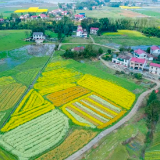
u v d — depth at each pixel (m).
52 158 53.41
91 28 189.00
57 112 71.88
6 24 195.25
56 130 63.34
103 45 154.25
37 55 130.00
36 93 83.25
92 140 59.72
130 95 83.69
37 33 163.62
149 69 105.44
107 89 88.06
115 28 196.25
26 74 101.19
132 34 189.75
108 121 67.94
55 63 116.12
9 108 73.50
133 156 55.19
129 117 70.12
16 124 65.12
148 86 91.38
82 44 154.75
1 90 85.31
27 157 53.50
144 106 75.75
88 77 98.94
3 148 56.06
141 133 63.00
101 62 119.81
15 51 136.75
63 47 146.25
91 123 66.69
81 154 54.66
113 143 58.25
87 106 76.00
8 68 108.75
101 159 52.78
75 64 115.31
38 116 69.50
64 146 57.38
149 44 159.75
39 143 58.22
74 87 89.38
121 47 142.38
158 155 55.56
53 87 88.75
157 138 61.62
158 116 68.44
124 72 105.69
